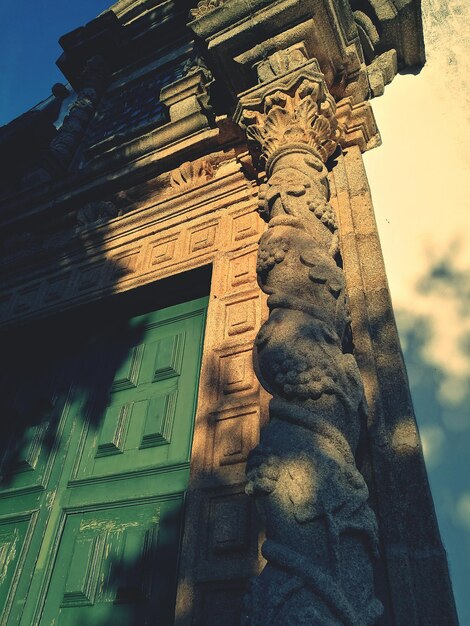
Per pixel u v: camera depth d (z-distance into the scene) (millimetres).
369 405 1847
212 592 1774
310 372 1598
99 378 3156
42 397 3309
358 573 1305
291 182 2352
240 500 1957
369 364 1959
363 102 2918
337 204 2611
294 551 1297
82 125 5797
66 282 3674
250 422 2150
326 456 1422
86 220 3957
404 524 1605
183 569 1849
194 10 4027
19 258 4027
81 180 4164
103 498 2537
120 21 6930
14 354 3795
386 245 2473
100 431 2842
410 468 1702
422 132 2855
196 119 3652
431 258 2344
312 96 2576
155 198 3768
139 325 3277
